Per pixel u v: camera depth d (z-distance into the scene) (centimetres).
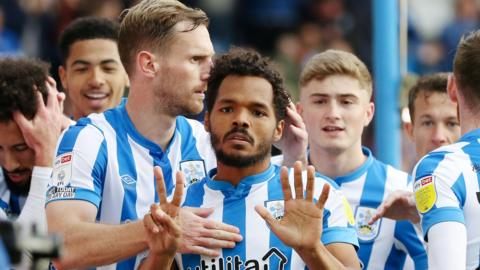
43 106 1523
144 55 1419
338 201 1313
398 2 2044
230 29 3622
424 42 3725
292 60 3456
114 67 1827
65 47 1842
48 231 1356
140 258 1379
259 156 1283
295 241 1200
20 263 874
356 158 1719
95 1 3219
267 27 3612
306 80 1692
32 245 872
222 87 1281
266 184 1311
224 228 1266
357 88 1680
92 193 1379
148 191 1429
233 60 1286
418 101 1745
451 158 1278
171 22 1409
